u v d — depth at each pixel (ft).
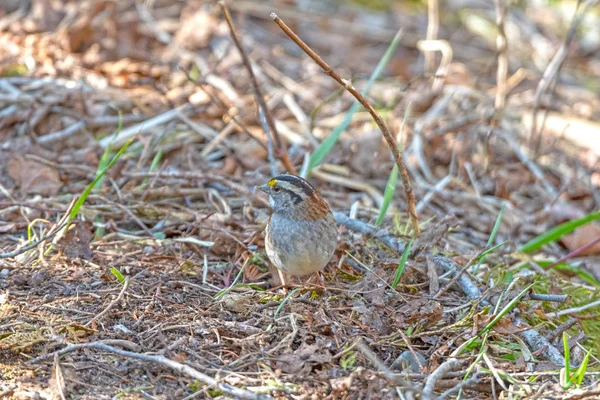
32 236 31.89
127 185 36.70
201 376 22.79
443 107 46.91
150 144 39.78
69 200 34.81
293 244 27.86
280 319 26.76
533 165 43.19
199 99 44.09
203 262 31.14
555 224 39.70
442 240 34.60
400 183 40.19
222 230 31.68
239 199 36.78
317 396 22.89
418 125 44.27
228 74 47.24
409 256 31.32
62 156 38.22
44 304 26.73
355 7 62.64
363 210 36.78
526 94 51.42
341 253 31.50
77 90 41.50
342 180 39.93
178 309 27.25
